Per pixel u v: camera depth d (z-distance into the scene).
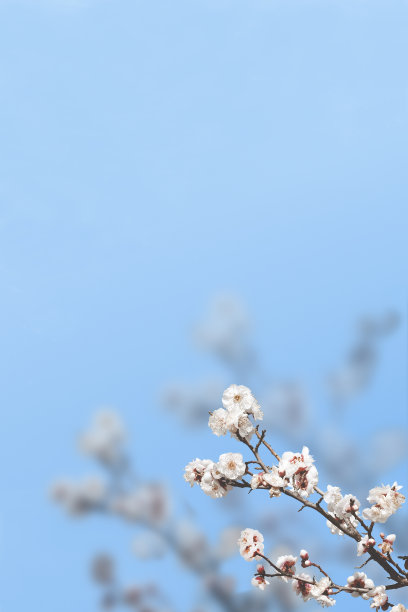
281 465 2.77
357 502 2.71
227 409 2.88
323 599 2.69
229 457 2.81
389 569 2.68
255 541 2.85
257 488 2.76
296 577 2.74
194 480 2.93
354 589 2.68
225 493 2.87
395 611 2.61
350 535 2.74
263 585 2.81
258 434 2.83
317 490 2.77
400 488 2.74
